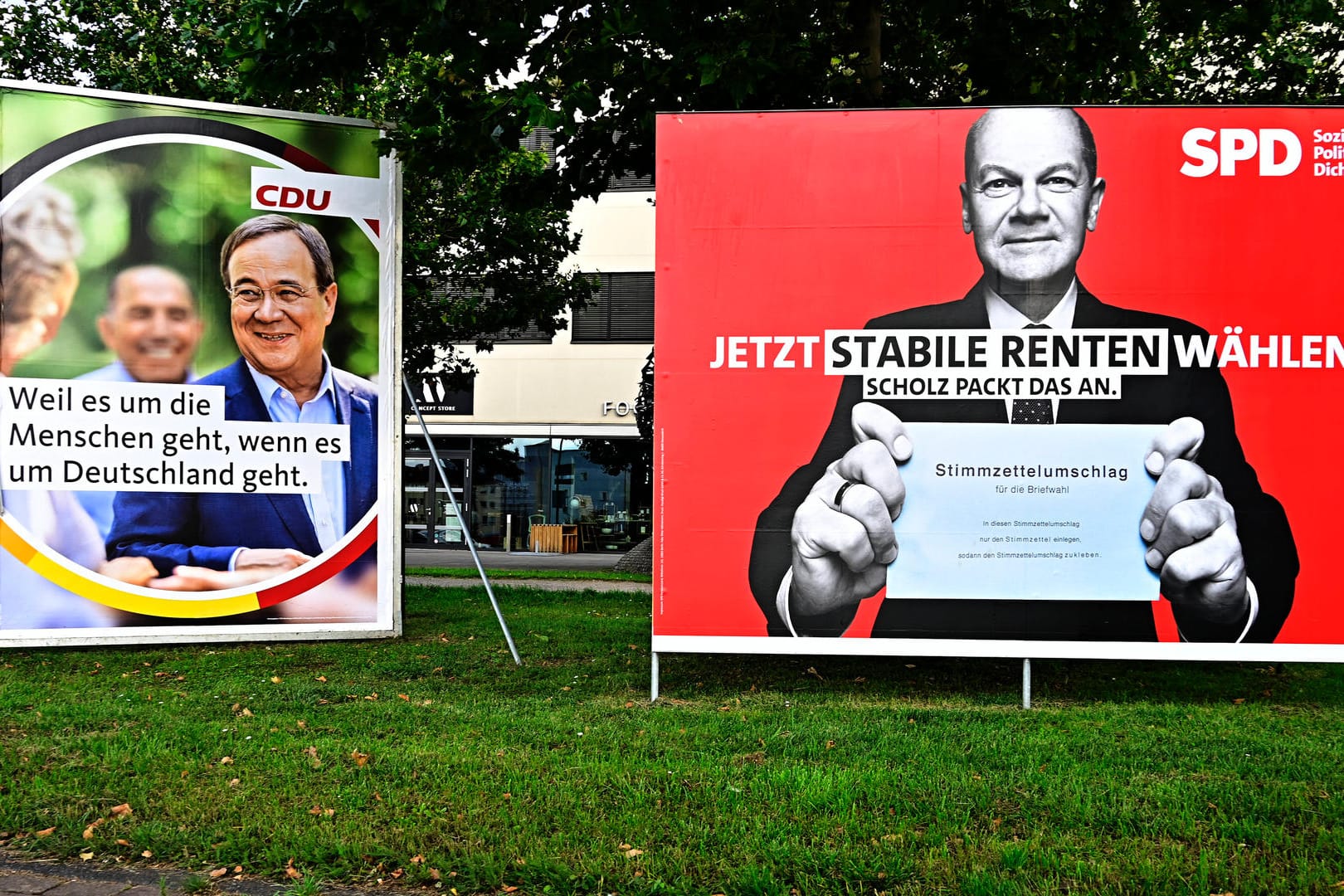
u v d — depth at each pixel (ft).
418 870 14.51
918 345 25.45
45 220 30.81
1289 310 24.99
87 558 30.94
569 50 31.60
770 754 20.17
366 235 34.04
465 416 101.14
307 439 33.17
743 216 25.73
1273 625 24.89
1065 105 25.35
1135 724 23.08
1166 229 25.16
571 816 16.53
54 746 20.56
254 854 15.25
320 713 23.61
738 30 31.37
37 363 30.63
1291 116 25.18
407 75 44.73
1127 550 25.07
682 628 25.63
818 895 13.76
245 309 32.63
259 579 32.48
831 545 25.44
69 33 43.98
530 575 66.18
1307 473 24.98
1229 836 15.69
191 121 32.22
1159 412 25.09
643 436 54.65
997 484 25.26
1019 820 16.43
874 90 33.17
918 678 28.96
